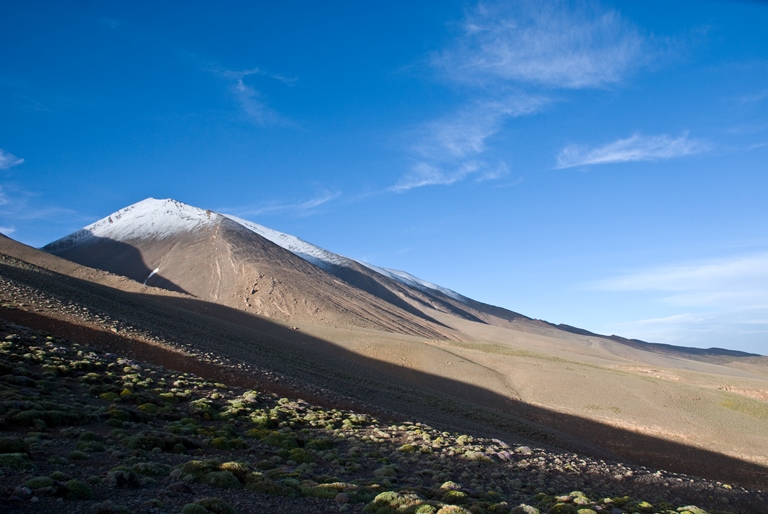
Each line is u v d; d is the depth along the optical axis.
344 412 30.45
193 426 18.23
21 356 21.48
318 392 36.06
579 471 24.38
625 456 48.28
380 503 12.45
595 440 52.88
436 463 19.94
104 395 19.67
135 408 19.30
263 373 36.84
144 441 14.58
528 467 23.05
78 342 30.66
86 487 9.89
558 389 70.31
